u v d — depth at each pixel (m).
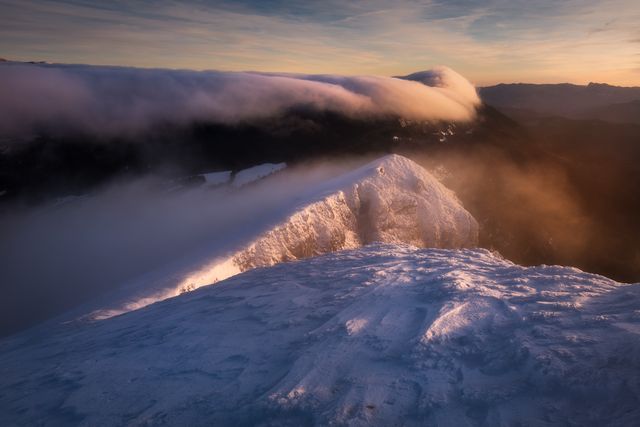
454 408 2.52
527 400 2.47
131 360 4.22
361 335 3.92
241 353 3.93
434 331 3.73
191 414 2.88
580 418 2.21
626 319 3.36
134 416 2.97
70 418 3.10
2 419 3.29
